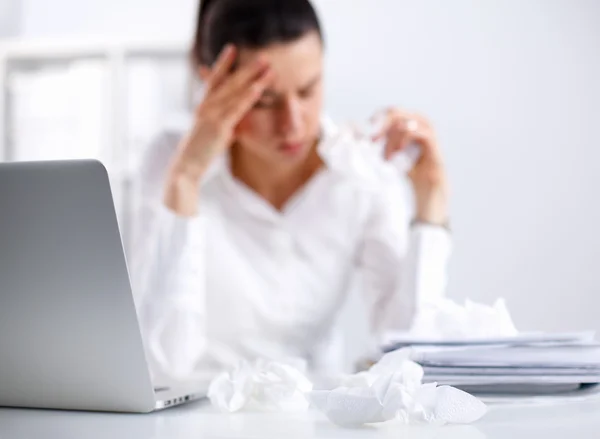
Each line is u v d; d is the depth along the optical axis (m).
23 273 0.59
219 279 1.60
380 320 1.69
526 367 0.69
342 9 2.98
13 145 2.92
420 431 0.54
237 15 1.37
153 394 0.61
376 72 2.97
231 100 1.39
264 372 0.66
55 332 0.60
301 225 1.62
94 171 0.55
